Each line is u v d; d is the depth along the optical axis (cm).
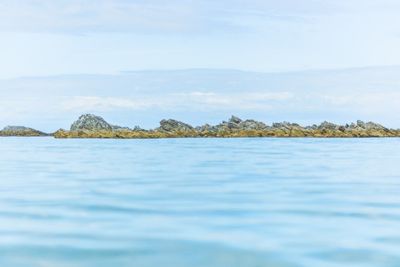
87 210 2038
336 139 9969
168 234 1631
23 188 2678
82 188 2673
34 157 5009
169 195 2423
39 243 1530
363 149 6356
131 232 1658
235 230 1686
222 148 6606
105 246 1497
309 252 1438
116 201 2252
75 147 7094
